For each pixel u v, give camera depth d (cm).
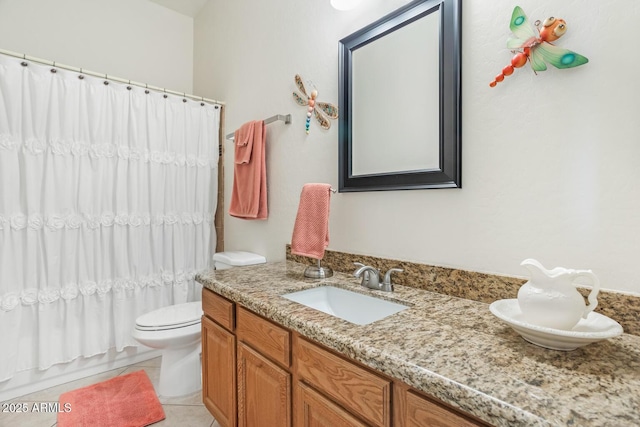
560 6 88
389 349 69
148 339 160
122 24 258
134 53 264
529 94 94
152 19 273
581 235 85
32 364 177
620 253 80
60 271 184
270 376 105
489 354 66
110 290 202
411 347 69
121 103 204
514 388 53
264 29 205
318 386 86
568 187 87
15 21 214
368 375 72
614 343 71
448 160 110
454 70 108
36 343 178
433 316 90
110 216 200
